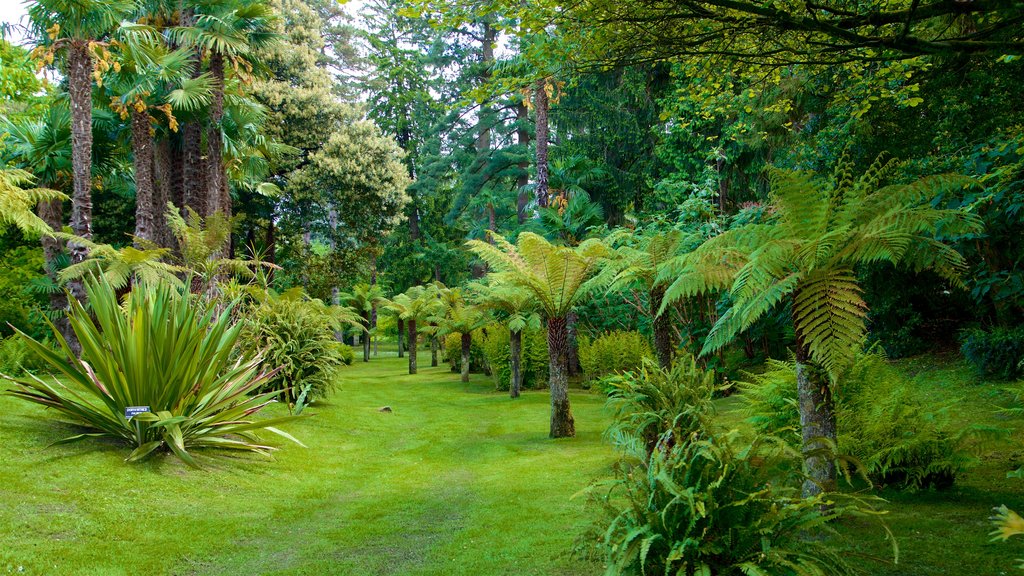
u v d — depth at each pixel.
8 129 15.38
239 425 7.28
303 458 7.83
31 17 11.77
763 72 6.05
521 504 5.71
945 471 4.91
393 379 21.53
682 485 3.16
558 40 5.27
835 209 4.18
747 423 5.64
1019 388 5.46
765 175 17.20
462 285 39.50
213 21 14.52
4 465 5.27
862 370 5.37
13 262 17.41
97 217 22.39
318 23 32.72
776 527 3.09
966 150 7.73
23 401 7.38
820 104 10.21
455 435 10.23
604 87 22.84
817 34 5.10
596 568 3.81
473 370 24.08
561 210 20.08
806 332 3.86
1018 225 8.02
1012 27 4.59
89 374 6.48
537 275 9.59
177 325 7.00
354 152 30.23
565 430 9.80
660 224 15.82
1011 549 3.56
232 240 29.22
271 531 5.05
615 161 24.81
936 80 6.26
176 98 14.00
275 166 24.44
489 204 34.34
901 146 8.08
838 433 5.19
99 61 12.19
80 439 6.38
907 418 5.07
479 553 4.33
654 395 5.14
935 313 11.76
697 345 12.73
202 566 4.19
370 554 4.46
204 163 16.62
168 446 6.71
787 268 4.07
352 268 33.41
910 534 3.96
